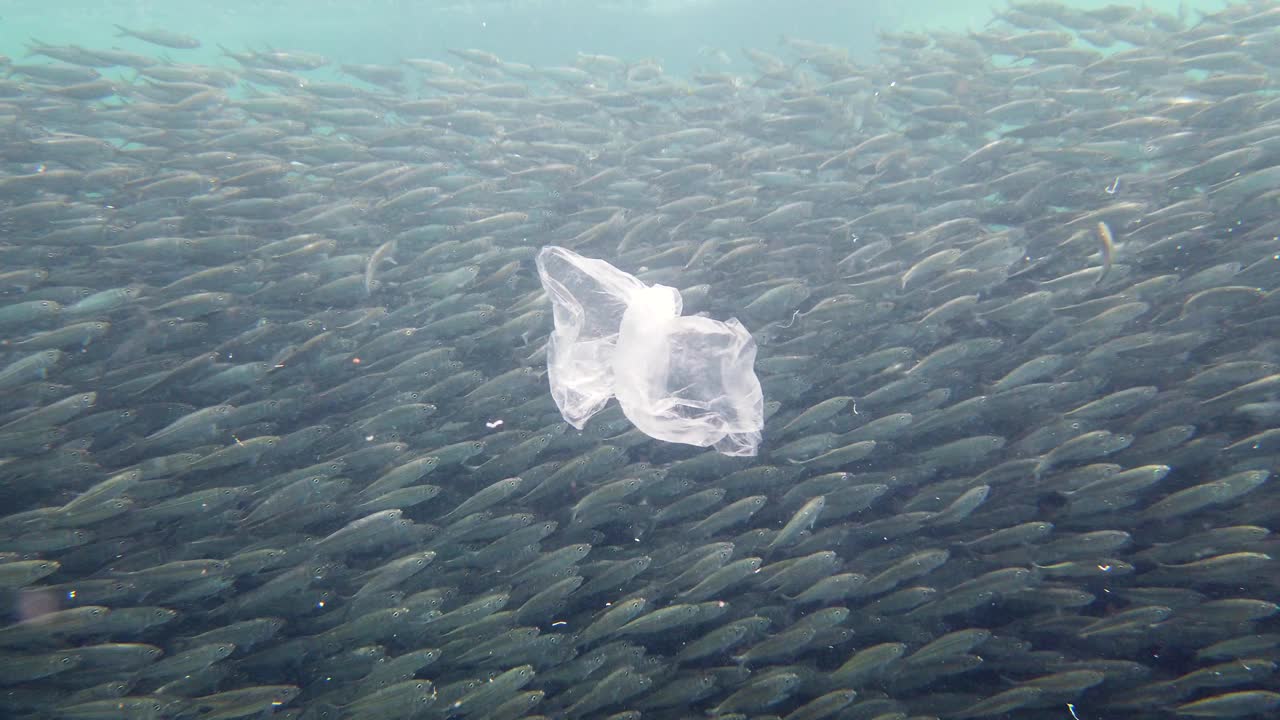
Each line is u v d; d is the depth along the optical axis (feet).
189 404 4.80
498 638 3.85
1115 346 4.65
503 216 5.93
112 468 4.43
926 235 5.57
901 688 3.85
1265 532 3.77
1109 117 6.47
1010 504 4.37
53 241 5.37
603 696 3.67
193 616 4.04
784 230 6.04
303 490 4.28
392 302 5.64
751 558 3.98
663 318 3.04
